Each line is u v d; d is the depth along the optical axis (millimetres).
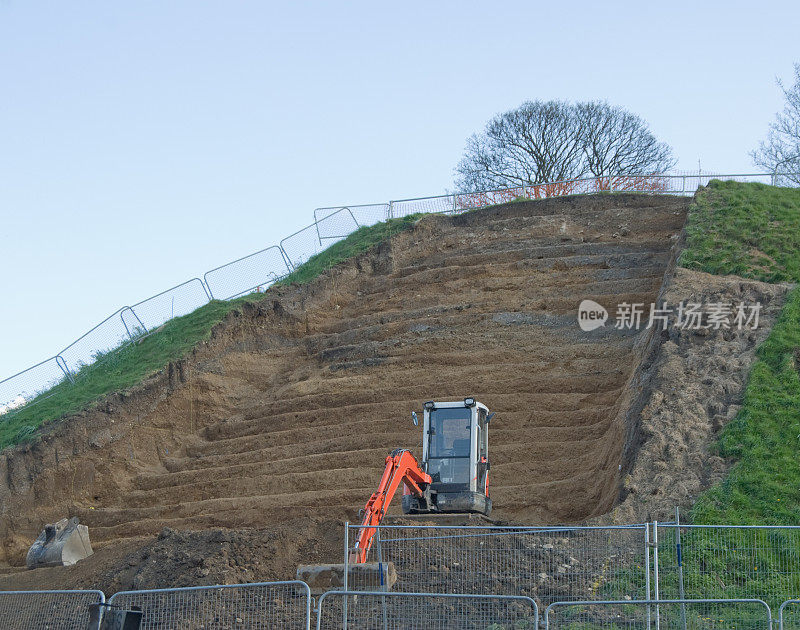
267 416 28734
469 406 19672
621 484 19125
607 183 35500
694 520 16594
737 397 20000
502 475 23297
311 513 22891
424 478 18172
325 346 31406
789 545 15023
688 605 12984
